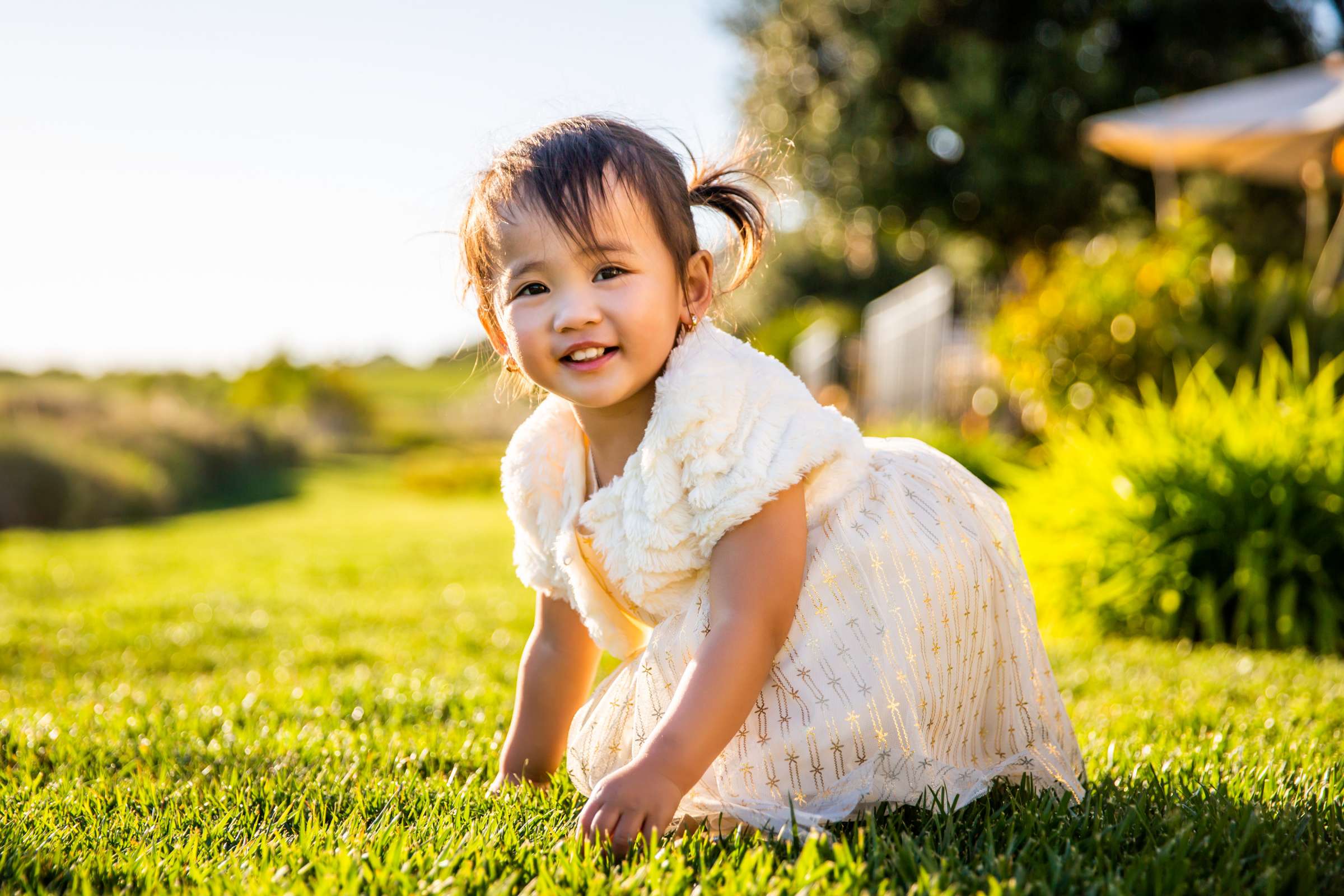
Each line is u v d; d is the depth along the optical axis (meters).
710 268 1.51
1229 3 12.16
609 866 1.26
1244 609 3.60
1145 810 1.52
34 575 6.25
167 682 3.11
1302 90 7.03
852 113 12.87
